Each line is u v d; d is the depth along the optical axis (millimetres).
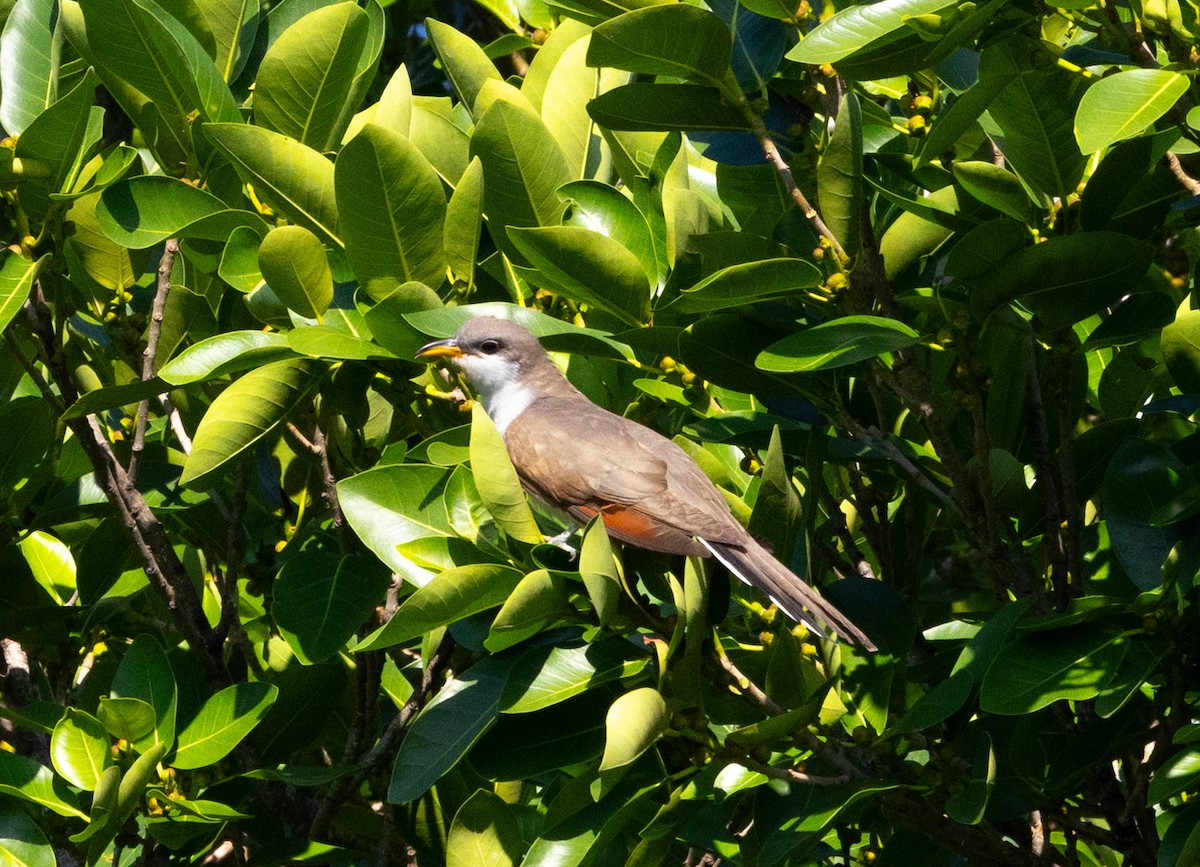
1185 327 8961
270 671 10305
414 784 8234
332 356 8758
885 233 9852
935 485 9852
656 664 7844
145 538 9992
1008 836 9578
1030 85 8539
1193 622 7980
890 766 8258
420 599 7715
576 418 9828
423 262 9320
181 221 9477
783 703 8023
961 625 11000
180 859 10281
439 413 10586
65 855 9398
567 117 11047
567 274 9172
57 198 8859
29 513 11305
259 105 9844
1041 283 8578
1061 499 10141
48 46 10141
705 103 9023
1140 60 8297
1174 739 7727
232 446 9289
